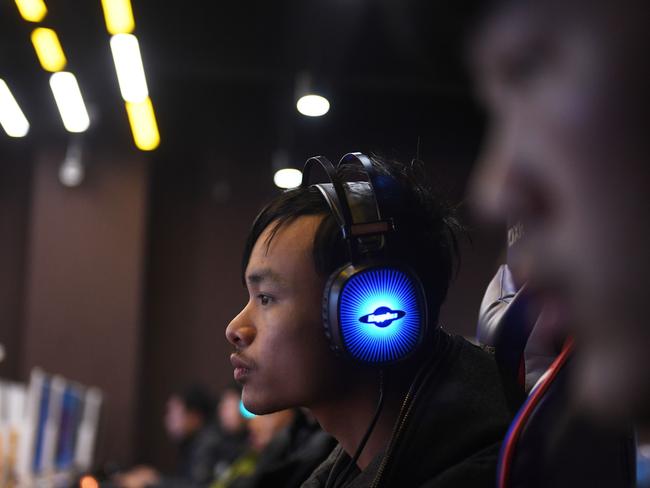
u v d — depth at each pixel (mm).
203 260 7938
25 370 7281
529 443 500
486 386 752
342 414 798
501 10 155
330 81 6324
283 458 2184
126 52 4207
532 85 153
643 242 145
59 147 7492
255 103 7703
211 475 5469
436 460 708
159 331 7871
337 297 736
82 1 4602
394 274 749
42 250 7410
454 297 5441
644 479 740
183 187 7969
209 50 6273
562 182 154
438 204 840
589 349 155
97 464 5465
